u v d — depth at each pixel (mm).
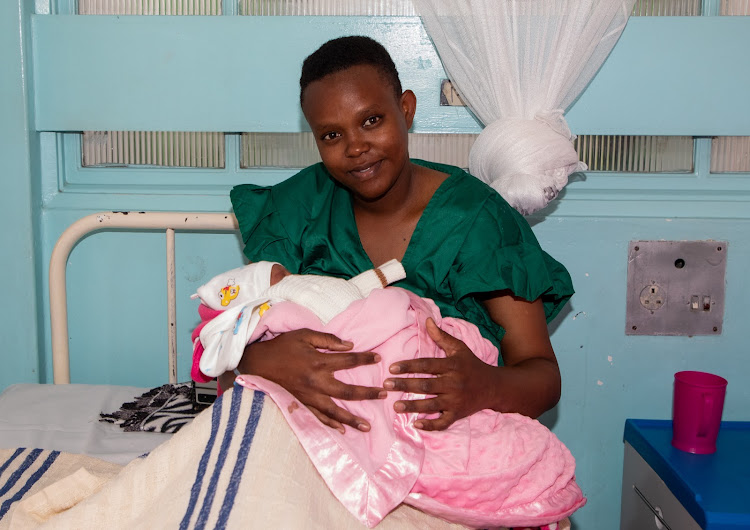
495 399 933
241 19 1382
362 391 859
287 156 1478
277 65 1393
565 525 966
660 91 1362
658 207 1402
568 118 1381
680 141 1427
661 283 1409
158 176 1472
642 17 1341
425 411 867
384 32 1380
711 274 1401
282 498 767
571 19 1245
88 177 1479
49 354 1483
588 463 1471
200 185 1466
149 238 1467
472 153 1304
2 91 1382
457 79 1324
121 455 1099
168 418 1222
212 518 759
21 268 1426
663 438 1307
